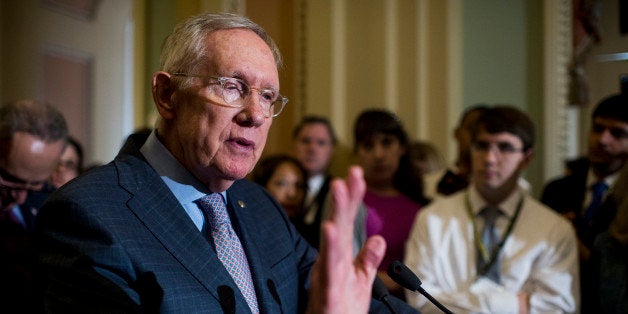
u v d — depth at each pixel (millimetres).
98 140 4316
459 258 1878
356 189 699
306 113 3461
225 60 998
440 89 3520
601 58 3750
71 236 902
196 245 983
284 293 1118
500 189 1913
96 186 960
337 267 687
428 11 3547
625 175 1758
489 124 1919
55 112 1631
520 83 3637
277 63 1117
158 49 4047
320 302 687
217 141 993
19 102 1600
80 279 863
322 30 3469
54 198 938
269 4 3471
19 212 1713
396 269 1047
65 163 2334
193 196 1059
